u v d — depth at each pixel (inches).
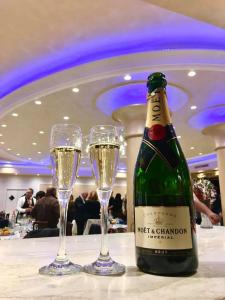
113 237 41.3
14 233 125.6
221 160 273.9
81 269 18.2
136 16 120.3
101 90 175.5
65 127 21.8
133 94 187.0
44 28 126.0
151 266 17.0
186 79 162.4
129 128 211.2
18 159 458.0
